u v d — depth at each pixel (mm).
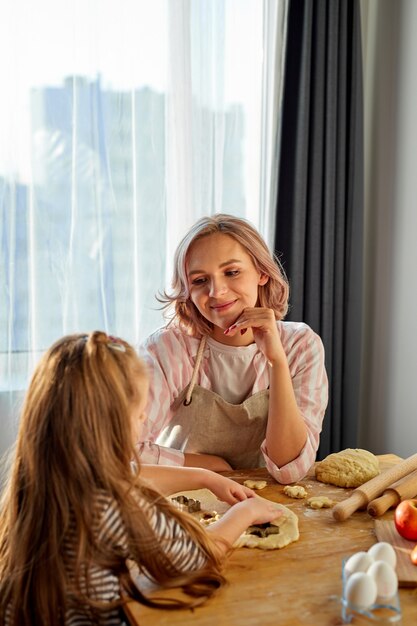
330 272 2770
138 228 2600
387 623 923
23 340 2484
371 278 2959
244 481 1528
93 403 1020
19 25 2373
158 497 1077
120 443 1041
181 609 975
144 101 2561
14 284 2457
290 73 2701
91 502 993
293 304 2752
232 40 2695
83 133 2486
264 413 1649
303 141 2688
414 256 2691
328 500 1387
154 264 2635
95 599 982
